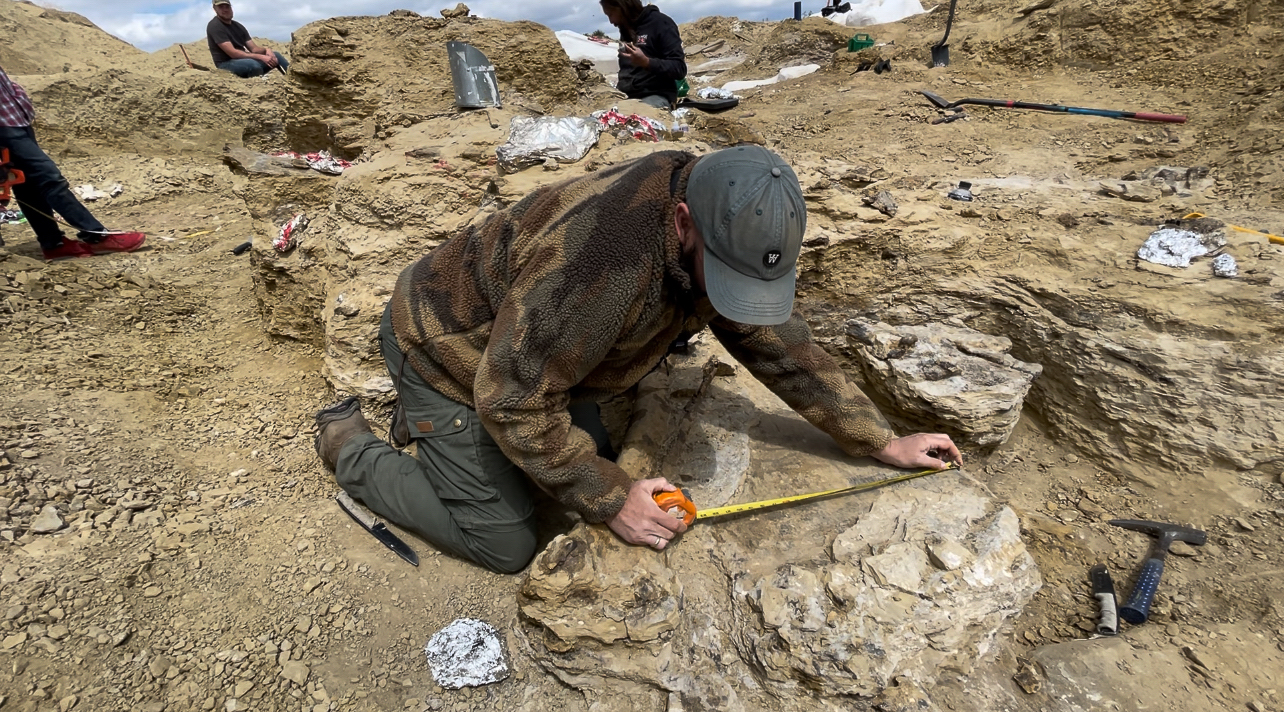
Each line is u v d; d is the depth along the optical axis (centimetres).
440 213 344
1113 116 638
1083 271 337
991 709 199
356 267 334
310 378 374
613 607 198
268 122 874
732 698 197
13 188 484
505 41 570
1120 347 300
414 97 509
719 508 221
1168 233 344
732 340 217
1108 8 758
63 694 184
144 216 681
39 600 203
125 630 203
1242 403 275
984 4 1004
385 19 545
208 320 441
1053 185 477
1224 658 214
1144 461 297
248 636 213
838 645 187
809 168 430
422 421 229
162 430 307
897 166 589
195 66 1098
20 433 267
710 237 156
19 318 376
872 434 229
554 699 208
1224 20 691
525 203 189
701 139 459
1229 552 256
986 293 338
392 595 235
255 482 282
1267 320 286
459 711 203
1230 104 596
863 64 920
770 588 198
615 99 658
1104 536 272
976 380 299
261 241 423
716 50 1563
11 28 1231
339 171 476
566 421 190
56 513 233
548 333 167
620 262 162
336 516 266
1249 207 416
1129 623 233
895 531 212
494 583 243
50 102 837
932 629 194
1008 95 749
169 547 236
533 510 242
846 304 359
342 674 209
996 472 314
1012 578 199
